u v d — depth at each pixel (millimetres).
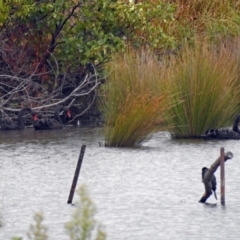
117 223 34250
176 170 44469
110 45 64250
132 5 65438
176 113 55750
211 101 56031
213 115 56062
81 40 64750
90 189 40094
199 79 56125
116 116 54250
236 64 61875
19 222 34594
